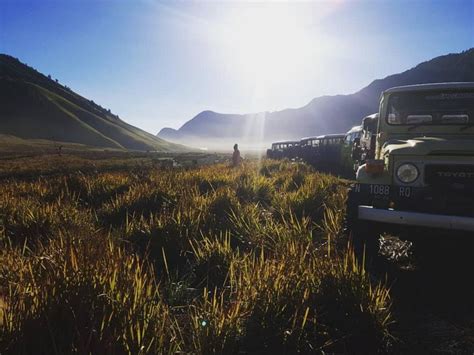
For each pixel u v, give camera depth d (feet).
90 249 11.66
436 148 15.79
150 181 34.91
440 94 20.56
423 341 10.72
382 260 17.11
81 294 9.04
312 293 11.09
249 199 30.50
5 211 20.30
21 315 8.48
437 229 14.98
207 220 19.88
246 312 9.88
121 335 8.27
